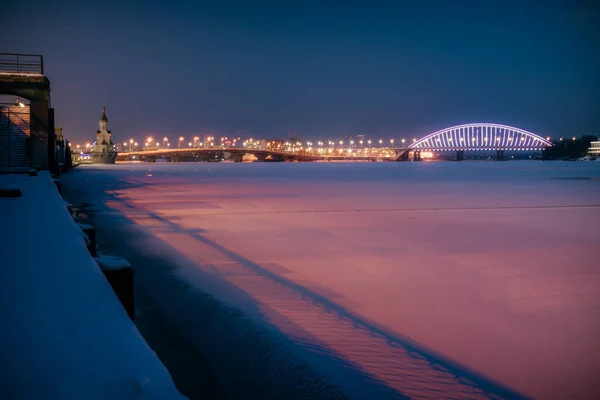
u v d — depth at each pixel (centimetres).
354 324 587
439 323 598
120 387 206
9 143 2812
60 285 342
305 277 822
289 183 3938
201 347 507
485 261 966
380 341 534
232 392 416
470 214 1800
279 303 665
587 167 9775
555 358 498
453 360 489
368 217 1694
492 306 667
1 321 273
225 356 486
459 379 448
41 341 248
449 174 6016
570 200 2416
